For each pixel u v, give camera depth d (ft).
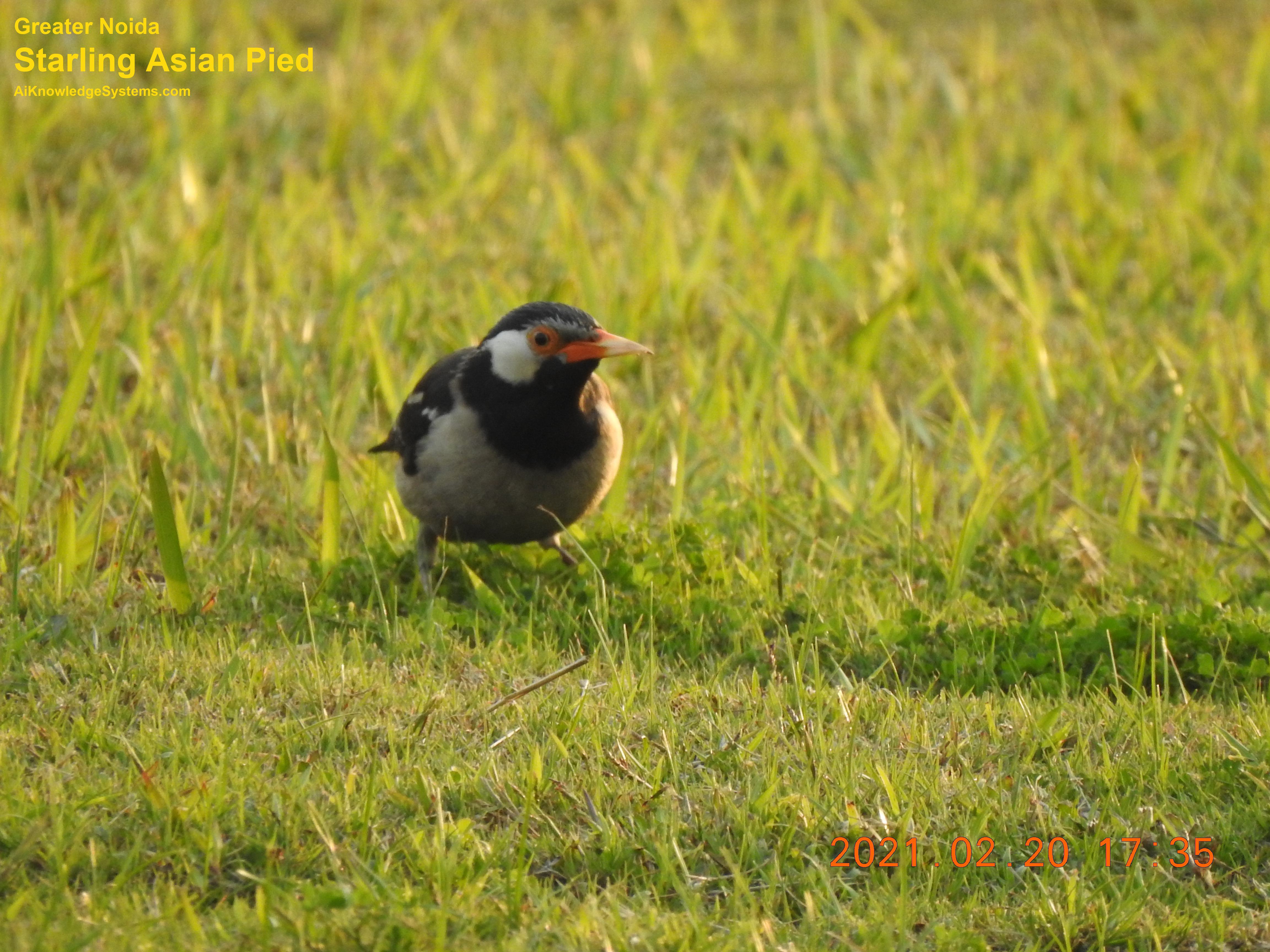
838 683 30.04
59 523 31.63
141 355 42.65
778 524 37.32
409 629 30.55
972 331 49.21
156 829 22.76
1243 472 36.96
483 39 74.95
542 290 50.06
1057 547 37.52
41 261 47.01
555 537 35.04
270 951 20.26
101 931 20.25
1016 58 76.74
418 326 47.42
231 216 55.57
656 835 23.38
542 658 29.94
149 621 30.42
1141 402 46.06
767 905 22.13
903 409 43.50
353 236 54.34
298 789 23.73
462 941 20.71
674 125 68.44
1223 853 23.80
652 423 41.06
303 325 47.06
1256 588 34.65
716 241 56.49
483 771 24.90
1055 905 22.31
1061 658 29.76
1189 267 55.42
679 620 31.89
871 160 65.36
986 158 65.57
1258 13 84.28
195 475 38.45
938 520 39.11
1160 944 21.72
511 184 60.70
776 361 43.57
